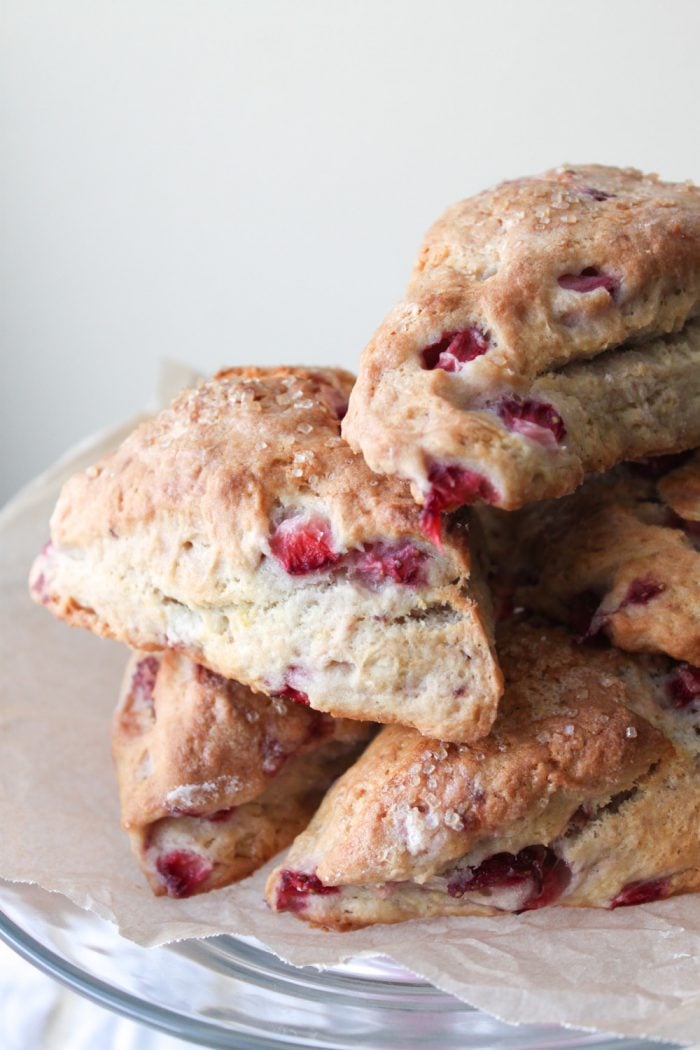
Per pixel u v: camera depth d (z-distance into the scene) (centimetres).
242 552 39
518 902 39
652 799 40
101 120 70
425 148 68
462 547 39
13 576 50
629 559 41
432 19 66
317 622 39
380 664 39
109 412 76
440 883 39
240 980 38
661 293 39
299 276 72
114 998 38
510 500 37
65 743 45
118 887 41
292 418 41
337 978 38
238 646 40
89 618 42
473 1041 37
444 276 40
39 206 72
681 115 64
